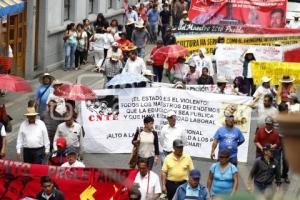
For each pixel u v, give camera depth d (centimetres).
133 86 1809
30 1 2653
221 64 2419
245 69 2327
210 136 1797
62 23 3006
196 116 1798
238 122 1773
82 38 2939
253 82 2241
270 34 2566
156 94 1803
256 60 2400
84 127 1800
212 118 1792
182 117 1805
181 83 1895
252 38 2581
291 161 180
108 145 1811
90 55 3259
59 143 1333
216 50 2428
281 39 2569
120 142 1814
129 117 1812
